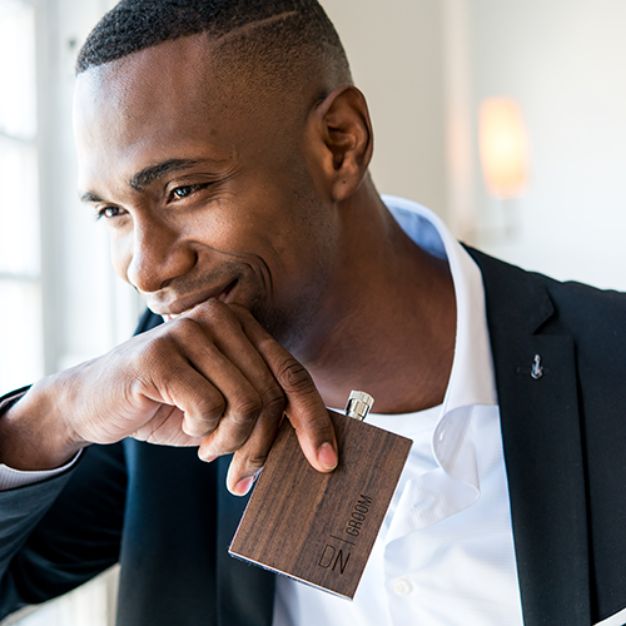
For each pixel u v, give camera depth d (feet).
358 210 3.09
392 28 8.20
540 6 10.00
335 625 3.39
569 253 10.00
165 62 2.59
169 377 2.41
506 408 3.15
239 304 2.70
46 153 4.86
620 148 9.75
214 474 3.67
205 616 3.51
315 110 2.88
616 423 3.08
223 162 2.61
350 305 3.10
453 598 3.23
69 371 2.89
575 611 2.91
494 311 3.33
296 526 2.34
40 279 4.80
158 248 2.61
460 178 10.14
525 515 3.03
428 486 3.16
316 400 2.39
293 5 2.88
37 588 3.71
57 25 4.90
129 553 3.57
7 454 2.89
